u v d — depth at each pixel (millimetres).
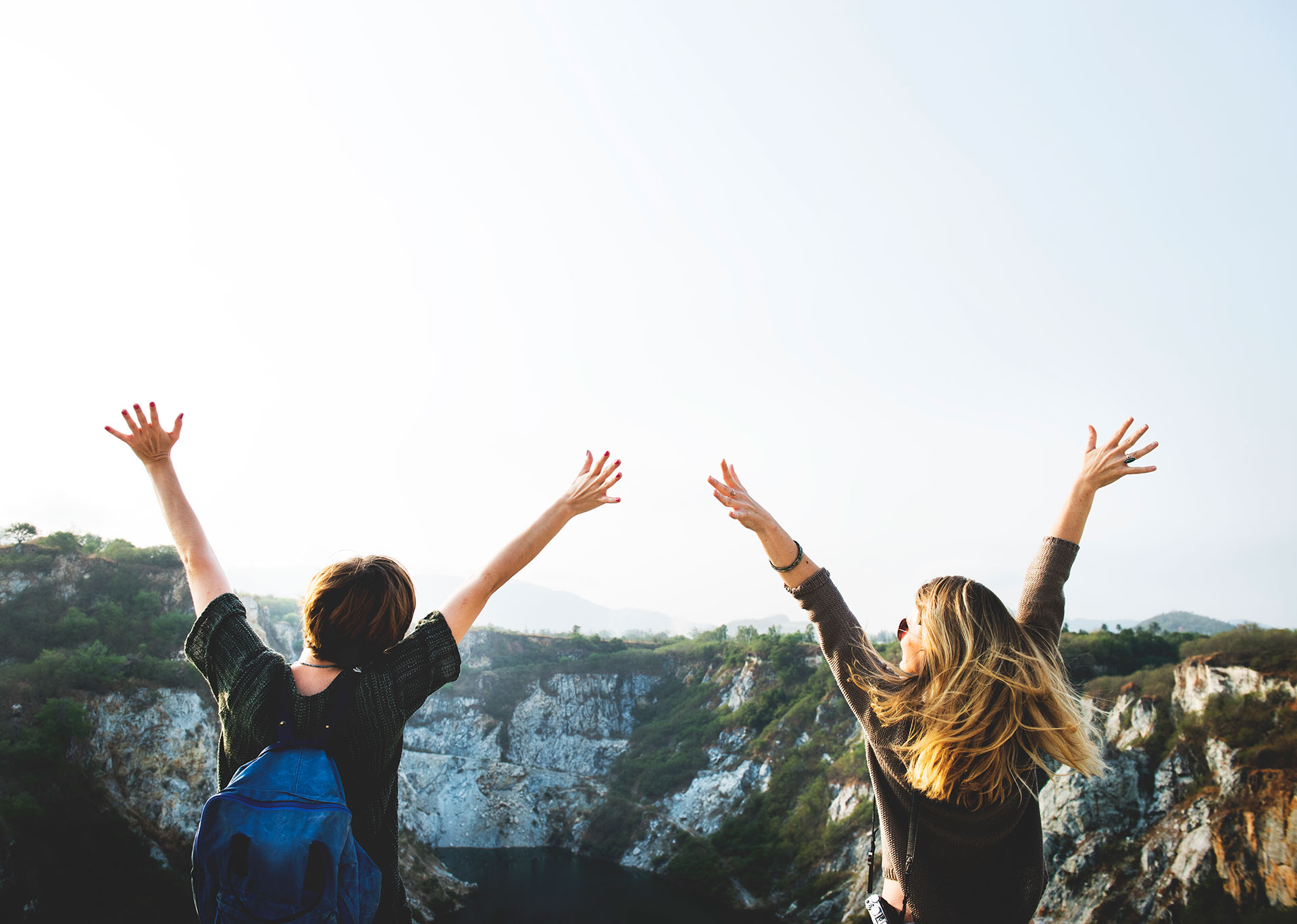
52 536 75625
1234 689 55469
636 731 127125
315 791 1884
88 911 46688
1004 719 2254
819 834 80062
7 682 56969
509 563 2666
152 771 57438
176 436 2783
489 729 127125
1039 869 2477
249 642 2277
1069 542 3100
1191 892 46469
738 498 2916
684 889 83250
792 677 114312
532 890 81375
